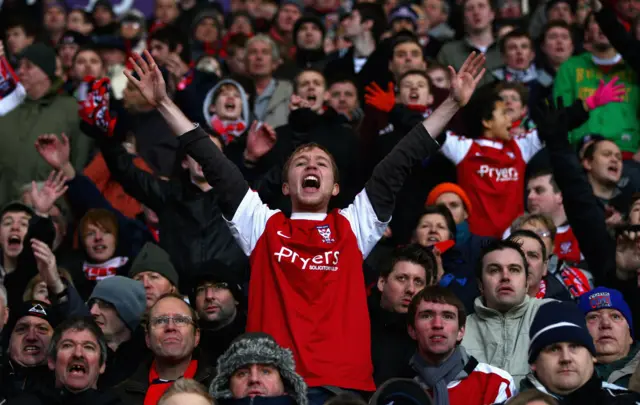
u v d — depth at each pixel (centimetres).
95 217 1873
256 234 1401
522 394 1248
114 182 2117
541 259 1612
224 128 2084
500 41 2400
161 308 1478
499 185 2000
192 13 3038
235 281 1585
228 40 2639
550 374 1366
